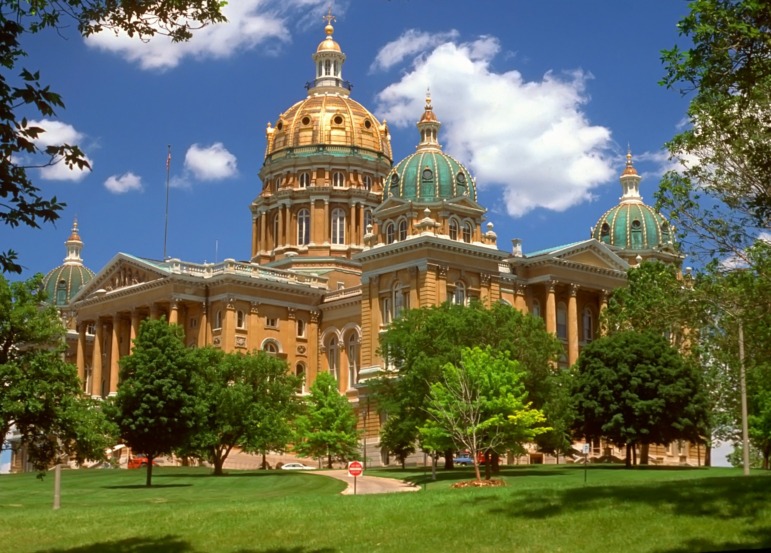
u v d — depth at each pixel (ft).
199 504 139.54
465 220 362.33
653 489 119.96
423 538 102.22
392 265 352.49
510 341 257.34
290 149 464.65
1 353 187.73
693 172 134.72
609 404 288.51
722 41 104.22
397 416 271.90
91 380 437.17
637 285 302.04
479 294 354.13
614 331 316.19
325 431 328.70
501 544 97.96
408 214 358.43
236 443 289.12
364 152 466.70
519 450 224.12
